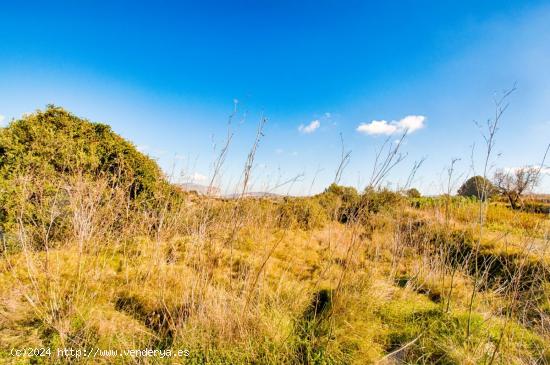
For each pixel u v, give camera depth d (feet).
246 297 10.64
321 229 24.98
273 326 10.05
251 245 16.46
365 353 9.74
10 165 14.85
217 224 11.80
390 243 18.44
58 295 10.09
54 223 12.95
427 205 22.85
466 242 19.67
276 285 13.69
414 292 14.79
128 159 19.01
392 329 11.59
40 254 13.00
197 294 10.78
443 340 10.33
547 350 9.66
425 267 16.39
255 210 14.49
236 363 8.67
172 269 12.73
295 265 16.93
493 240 19.44
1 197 13.28
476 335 10.59
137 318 10.39
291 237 22.20
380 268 16.72
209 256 11.50
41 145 15.70
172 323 9.46
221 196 10.84
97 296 11.10
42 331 8.83
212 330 9.66
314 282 14.69
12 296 10.11
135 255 14.38
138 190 18.58
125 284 12.30
